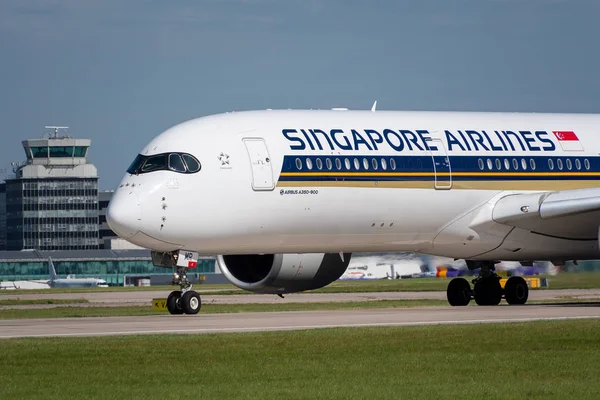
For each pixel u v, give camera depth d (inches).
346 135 3105.3
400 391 1488.7
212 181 2920.8
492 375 1625.2
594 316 2642.7
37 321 2810.0
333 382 1569.9
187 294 3011.8
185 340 2080.5
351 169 3061.0
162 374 1652.3
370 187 3083.2
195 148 2947.8
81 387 1535.4
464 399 1427.2
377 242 3198.8
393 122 3225.9
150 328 2418.8
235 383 1567.4
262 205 2957.7
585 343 1982.0
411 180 3149.6
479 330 2226.9
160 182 2896.2
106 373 1663.4
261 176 2957.7
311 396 1453.0
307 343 2021.4
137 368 1712.6
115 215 2864.2
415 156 3174.2
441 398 1433.3
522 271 5935.0
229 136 2987.2
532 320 2479.1
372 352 1891.0
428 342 2025.1
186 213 2898.6
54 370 1695.4
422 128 3250.5
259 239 3006.9
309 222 3029.0
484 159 3284.9
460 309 3097.9
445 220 3233.3
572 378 1590.8
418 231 3218.5
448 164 3218.5
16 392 1496.1
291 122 3083.2
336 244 3139.8
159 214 2876.5
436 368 1700.3
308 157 3019.2
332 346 1975.9
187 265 2997.0
